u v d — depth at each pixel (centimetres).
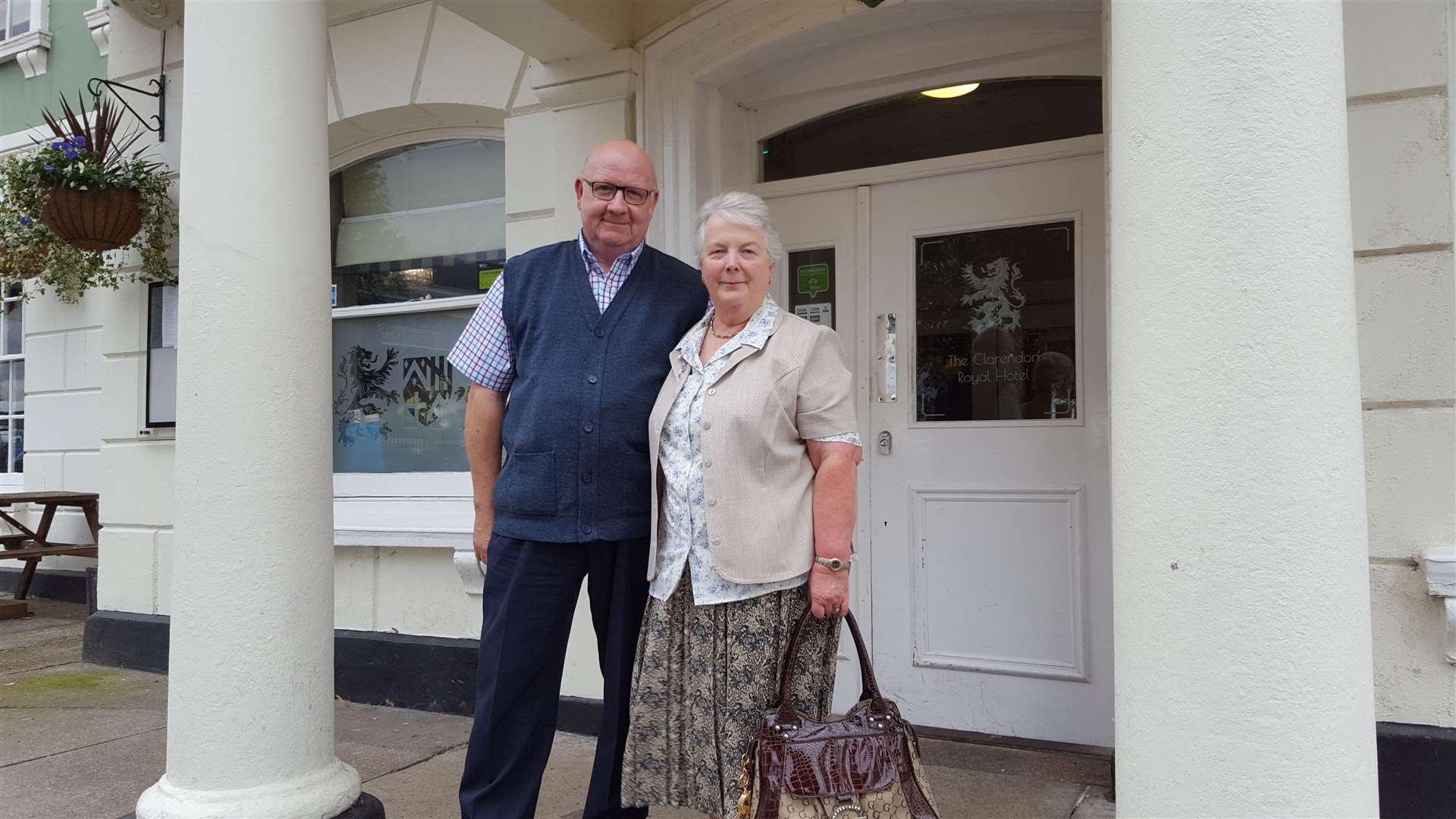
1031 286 354
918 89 374
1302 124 163
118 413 512
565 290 243
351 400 469
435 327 452
